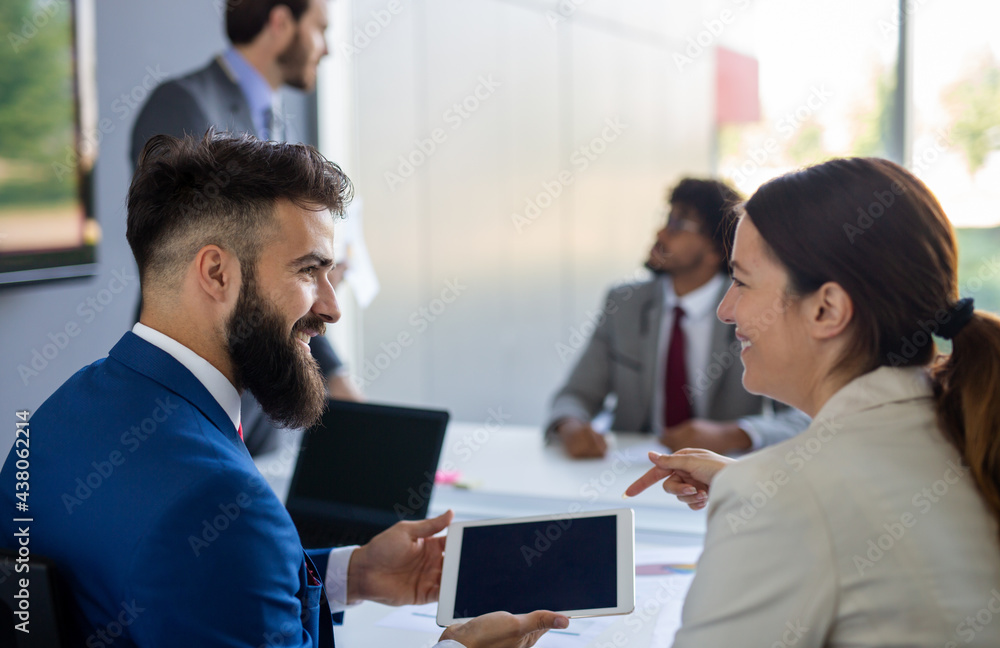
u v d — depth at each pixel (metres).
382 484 1.56
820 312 0.87
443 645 1.00
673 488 1.21
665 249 2.47
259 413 2.23
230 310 1.00
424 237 3.67
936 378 0.90
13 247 2.07
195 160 0.99
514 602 1.11
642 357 2.56
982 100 2.68
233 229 0.98
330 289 1.09
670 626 1.24
